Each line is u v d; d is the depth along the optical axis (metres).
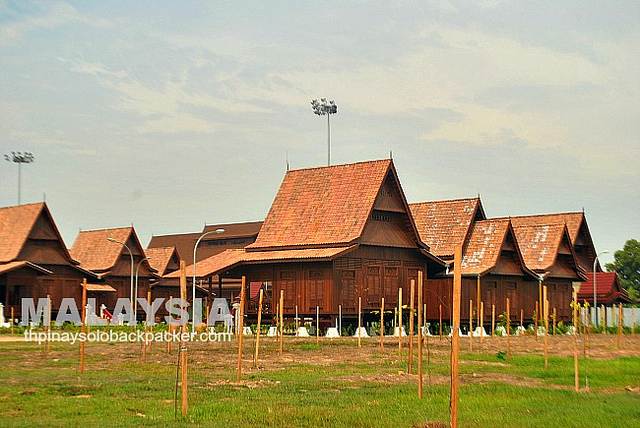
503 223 67.81
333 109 100.19
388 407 24.36
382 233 62.44
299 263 60.59
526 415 23.56
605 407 25.12
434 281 64.12
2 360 36.16
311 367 35.56
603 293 82.44
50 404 23.31
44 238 73.25
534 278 70.50
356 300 60.16
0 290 71.75
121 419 21.28
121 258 83.50
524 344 53.19
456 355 18.72
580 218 84.44
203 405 23.89
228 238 101.31
